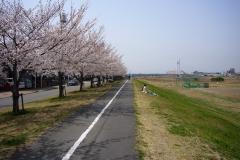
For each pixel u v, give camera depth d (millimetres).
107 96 31609
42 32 17047
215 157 9758
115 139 10781
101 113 17797
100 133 11805
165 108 22719
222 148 12453
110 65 59438
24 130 12352
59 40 18359
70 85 68500
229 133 21156
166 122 15758
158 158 8672
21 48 16125
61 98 28938
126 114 17656
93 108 20312
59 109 19672
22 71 18375
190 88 78438
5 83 46812
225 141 16328
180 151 9766
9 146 9602
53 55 19531
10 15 16094
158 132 12609
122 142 10344
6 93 42750
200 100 48125
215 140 14734
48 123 14016
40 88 58250
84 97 29953
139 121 15172
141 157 8602
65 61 23281
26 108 21125
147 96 33312
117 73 96062
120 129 12758
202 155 9680
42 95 39594
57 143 10016
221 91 67375
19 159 8195
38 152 8898
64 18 20156
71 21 20719
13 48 16078
